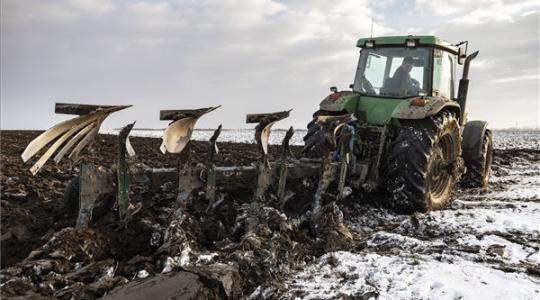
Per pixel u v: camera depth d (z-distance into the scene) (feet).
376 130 19.45
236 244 12.41
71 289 9.22
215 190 13.87
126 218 12.13
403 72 20.66
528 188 26.08
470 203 20.93
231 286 10.05
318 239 14.02
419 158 17.99
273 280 11.12
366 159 18.70
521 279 11.55
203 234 12.91
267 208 13.87
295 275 11.75
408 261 12.63
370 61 21.76
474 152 25.03
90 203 11.64
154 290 9.14
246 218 13.91
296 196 17.53
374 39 21.38
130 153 12.16
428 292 10.62
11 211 14.61
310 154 20.13
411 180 18.08
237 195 16.38
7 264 10.95
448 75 21.91
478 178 26.04
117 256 11.46
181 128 12.64
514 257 13.50
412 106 18.53
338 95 20.74
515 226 16.33
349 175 18.06
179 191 13.05
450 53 21.95
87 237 11.07
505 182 29.19
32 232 12.87
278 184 15.20
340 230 14.66
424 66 20.42
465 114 23.86
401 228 16.47
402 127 18.80
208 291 9.63
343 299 10.21
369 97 20.63
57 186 19.85
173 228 11.91
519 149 55.83
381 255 13.28
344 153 17.01
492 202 21.11
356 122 20.04
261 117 14.42
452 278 11.34
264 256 11.60
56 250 10.48
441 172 20.43
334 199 16.57
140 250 11.94
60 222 13.42
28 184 19.54
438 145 19.48
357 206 19.34
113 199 12.96
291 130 15.25
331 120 16.26
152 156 33.99
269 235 12.86
